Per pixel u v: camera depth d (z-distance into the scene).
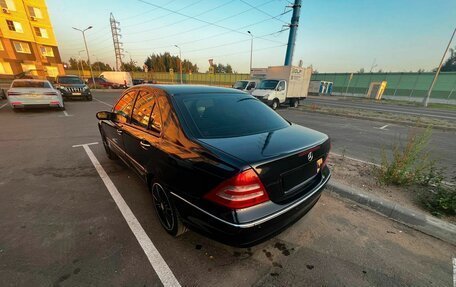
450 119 12.48
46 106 9.86
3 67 31.61
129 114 3.14
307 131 2.52
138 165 2.78
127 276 1.87
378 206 2.91
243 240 1.64
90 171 3.94
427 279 1.93
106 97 18.89
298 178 2.00
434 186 3.40
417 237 2.46
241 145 1.85
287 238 2.38
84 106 12.67
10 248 2.13
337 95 37.28
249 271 1.96
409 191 3.26
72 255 2.07
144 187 3.39
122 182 3.54
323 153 2.27
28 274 1.86
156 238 2.33
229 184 1.56
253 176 1.58
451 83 28.17
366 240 2.38
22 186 3.37
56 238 2.29
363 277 1.93
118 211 2.79
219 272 1.94
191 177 1.82
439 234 2.47
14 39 31.89
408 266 2.06
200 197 1.75
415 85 31.05
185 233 2.42
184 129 2.07
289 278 1.90
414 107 20.58
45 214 2.69
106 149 4.55
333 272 1.97
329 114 12.52
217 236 1.71
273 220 1.73
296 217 2.00
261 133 2.22
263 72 20.23
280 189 1.80
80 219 2.61
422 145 3.72
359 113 12.87
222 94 2.81
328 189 3.41
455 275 1.98
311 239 2.38
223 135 2.08
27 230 2.39
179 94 2.49
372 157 4.98
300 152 1.90
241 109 2.67
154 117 2.50
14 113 9.83
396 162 3.52
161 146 2.18
